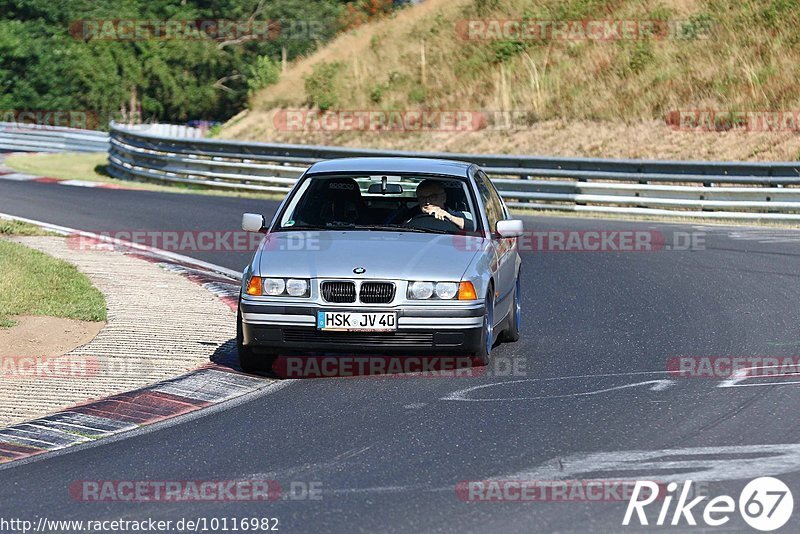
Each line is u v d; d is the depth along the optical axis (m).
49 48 185.88
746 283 47.38
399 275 30.61
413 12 146.38
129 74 193.12
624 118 103.25
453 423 26.12
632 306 43.12
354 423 26.33
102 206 75.25
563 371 31.97
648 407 27.38
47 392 29.69
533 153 103.12
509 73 118.06
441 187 35.03
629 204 75.12
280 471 22.52
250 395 29.64
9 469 23.23
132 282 46.06
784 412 26.58
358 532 18.77
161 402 28.72
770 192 70.50
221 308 41.31
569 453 23.45
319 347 30.70
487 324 32.00
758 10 111.06
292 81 139.88
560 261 55.41
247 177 88.25
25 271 45.91
